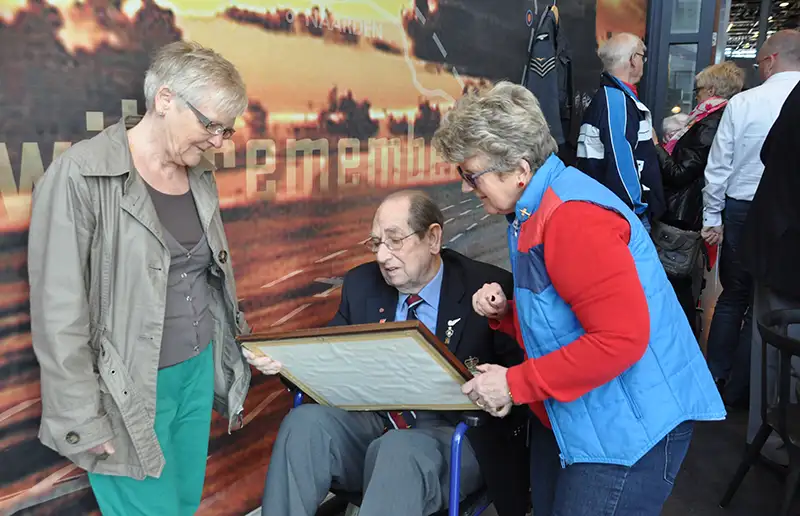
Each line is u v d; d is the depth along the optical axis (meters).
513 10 3.56
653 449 1.34
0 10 1.40
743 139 3.12
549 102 3.77
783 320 2.27
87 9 1.56
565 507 1.42
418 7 2.77
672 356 1.34
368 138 2.56
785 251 2.37
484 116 1.32
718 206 3.30
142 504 1.57
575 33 4.37
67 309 1.30
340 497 1.84
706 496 2.58
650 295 1.32
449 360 1.41
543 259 1.29
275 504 1.67
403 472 1.54
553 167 1.34
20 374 1.50
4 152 1.43
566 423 1.37
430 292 1.85
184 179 1.59
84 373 1.33
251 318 2.14
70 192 1.31
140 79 1.70
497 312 1.68
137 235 1.41
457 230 3.32
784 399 2.10
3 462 1.50
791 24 13.22
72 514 1.66
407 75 2.75
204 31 1.85
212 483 2.09
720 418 1.36
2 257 1.44
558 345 1.32
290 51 2.14
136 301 1.42
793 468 2.12
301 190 2.26
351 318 1.95
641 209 3.35
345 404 1.78
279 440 1.69
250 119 2.03
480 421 1.54
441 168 3.08
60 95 1.53
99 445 1.37
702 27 5.19
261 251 2.14
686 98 5.37
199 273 1.63
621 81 3.30
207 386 1.70
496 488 1.74
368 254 2.64
